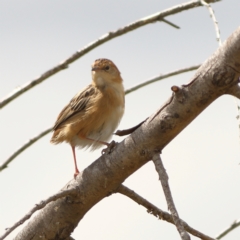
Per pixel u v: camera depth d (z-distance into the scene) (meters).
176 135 7.90
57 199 8.59
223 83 7.18
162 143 7.91
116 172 8.39
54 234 9.23
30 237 9.37
